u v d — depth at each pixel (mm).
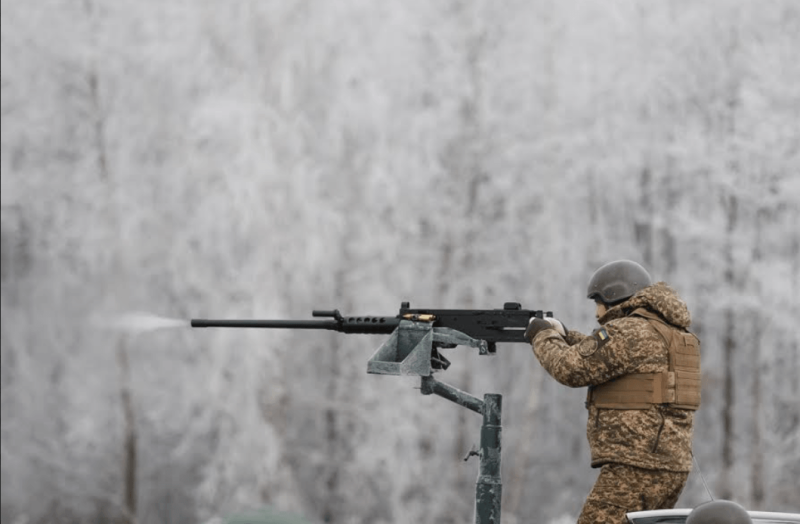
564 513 78500
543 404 82125
